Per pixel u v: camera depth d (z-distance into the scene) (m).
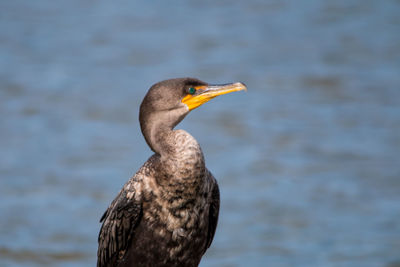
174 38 29.33
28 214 14.94
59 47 27.81
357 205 15.52
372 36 28.55
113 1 34.84
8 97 22.39
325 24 30.47
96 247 13.73
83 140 19.28
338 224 14.71
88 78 24.53
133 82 24.38
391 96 22.03
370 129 19.67
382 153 18.11
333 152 18.28
